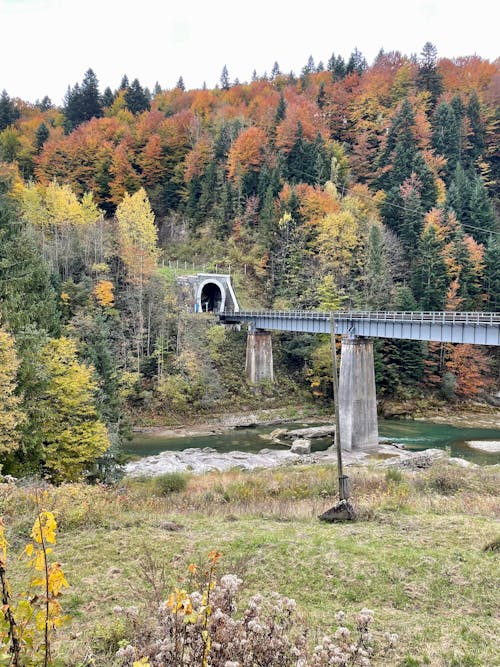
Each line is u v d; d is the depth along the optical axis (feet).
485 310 244.83
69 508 49.65
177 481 83.10
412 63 434.71
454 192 293.84
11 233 104.47
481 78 429.38
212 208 325.42
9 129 378.94
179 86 536.01
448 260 242.99
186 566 37.76
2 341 69.46
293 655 16.39
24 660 11.81
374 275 245.65
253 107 404.98
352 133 398.01
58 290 184.55
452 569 38.04
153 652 15.17
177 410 196.85
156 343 206.69
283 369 239.91
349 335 172.96
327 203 285.43
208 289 285.84
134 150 357.82
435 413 213.87
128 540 43.32
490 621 31.07
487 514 56.54
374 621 30.53
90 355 116.37
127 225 231.30
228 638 15.17
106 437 91.04
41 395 82.84
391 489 73.82
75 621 28.86
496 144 383.24
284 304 261.03
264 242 288.30
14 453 76.84
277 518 55.57
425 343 229.25
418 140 358.43
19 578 33.12
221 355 230.68
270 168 324.39
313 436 175.32
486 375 239.91
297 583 35.88
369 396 170.60
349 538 45.47
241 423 192.95
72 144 339.57
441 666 25.89
